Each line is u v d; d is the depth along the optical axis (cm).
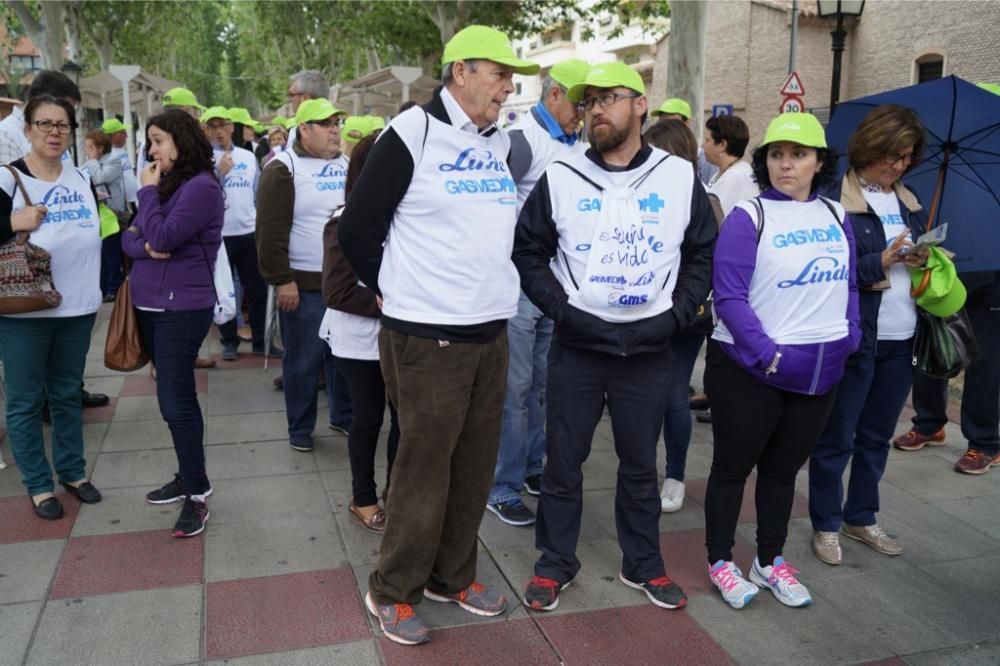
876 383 380
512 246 306
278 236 464
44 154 377
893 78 2214
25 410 393
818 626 325
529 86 4122
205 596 332
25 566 353
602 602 338
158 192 375
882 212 371
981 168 409
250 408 579
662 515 426
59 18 2375
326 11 3628
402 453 298
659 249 310
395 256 287
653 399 325
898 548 386
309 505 422
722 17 2642
